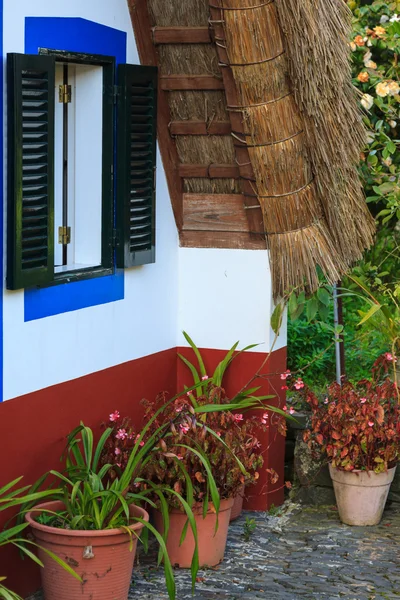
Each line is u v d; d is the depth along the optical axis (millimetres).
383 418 5566
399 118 6930
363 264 7141
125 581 4434
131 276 5461
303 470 6152
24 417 4539
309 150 5457
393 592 4820
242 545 5426
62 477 4438
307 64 5176
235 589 4832
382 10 7156
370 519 5762
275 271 5734
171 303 5957
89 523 4406
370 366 6969
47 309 4668
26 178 4363
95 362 5129
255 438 5363
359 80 6766
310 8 5098
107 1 5066
